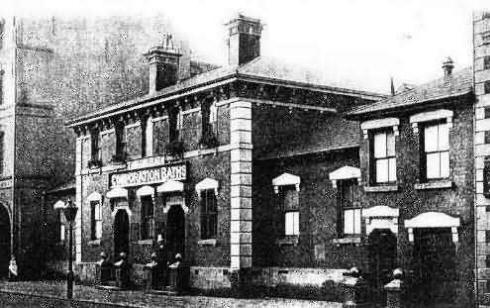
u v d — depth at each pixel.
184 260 26.98
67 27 38.78
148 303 22.91
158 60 30.25
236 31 27.52
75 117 35.34
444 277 18.59
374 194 20.34
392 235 20.22
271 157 24.16
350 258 21.50
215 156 25.67
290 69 26.88
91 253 33.03
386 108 19.67
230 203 24.81
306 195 23.20
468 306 17.81
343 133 23.39
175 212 28.44
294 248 23.53
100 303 23.41
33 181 37.62
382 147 20.42
